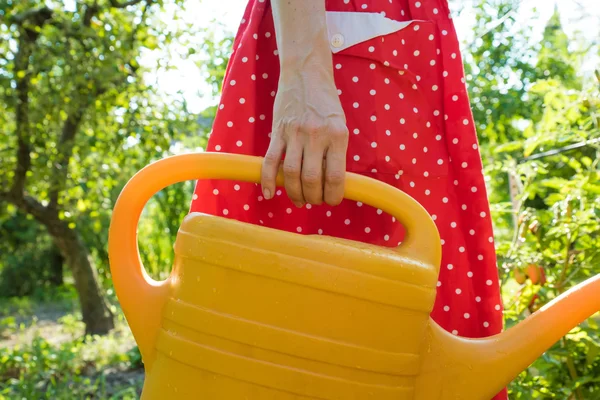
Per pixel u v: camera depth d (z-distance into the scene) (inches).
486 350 26.2
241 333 24.2
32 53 222.8
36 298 486.6
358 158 34.1
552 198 66.3
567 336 54.7
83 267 278.8
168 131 237.6
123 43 222.2
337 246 24.3
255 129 34.8
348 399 24.0
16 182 257.1
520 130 175.2
